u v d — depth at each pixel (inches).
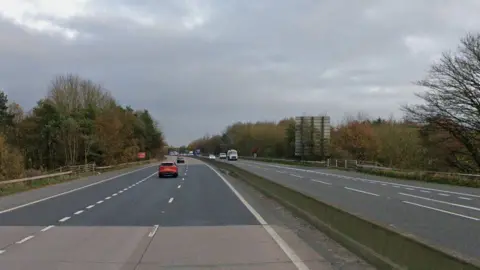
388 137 2642.7
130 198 970.7
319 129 3435.0
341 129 3380.9
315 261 362.9
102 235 493.4
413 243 283.0
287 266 345.4
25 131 2773.1
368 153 3019.2
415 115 1930.4
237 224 581.6
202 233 509.0
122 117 3577.8
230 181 1610.5
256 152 5575.8
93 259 370.6
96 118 2955.2
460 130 1815.9
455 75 1774.1
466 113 1764.3
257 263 356.5
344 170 2453.2
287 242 450.9
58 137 2689.5
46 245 432.1
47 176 1499.8
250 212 715.4
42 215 676.7
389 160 2576.3
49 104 2829.7
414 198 964.0
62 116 2753.4
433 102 1845.5
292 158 4156.0
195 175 2065.7
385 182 1534.2
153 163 4719.5
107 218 641.0
